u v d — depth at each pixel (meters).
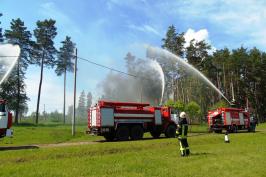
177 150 17.33
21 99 60.38
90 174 10.92
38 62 63.66
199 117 60.97
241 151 16.67
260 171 11.21
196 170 11.38
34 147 19.27
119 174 10.85
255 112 81.81
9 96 58.09
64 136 28.64
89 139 27.28
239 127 37.38
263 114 84.19
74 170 11.54
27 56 61.00
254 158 14.09
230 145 20.25
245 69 81.19
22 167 12.28
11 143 23.66
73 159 14.33
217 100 74.19
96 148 17.50
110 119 25.08
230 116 36.22
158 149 17.89
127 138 25.61
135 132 26.14
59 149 16.70
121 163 12.95
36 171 11.52
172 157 14.70
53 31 65.06
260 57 80.75
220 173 10.88
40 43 64.12
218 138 25.12
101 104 25.05
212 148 18.47
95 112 25.27
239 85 81.12
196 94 66.81
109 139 26.05
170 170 11.41
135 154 15.85
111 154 16.34
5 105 19.77
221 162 13.02
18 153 15.59
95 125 25.03
